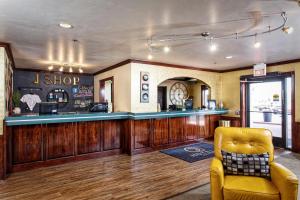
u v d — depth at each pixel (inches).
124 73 221.1
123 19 109.3
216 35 135.2
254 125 261.1
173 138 232.1
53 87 290.8
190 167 162.6
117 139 205.6
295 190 77.7
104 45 157.3
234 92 271.9
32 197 113.9
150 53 184.7
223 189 87.7
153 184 130.2
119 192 119.2
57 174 148.6
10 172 151.5
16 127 155.1
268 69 235.9
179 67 247.3
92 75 317.7
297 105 209.9
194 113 249.1
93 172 152.3
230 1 90.4
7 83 163.6
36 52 178.4
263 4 93.0
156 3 92.1
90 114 185.6
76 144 181.0
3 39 140.6
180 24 116.4
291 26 118.7
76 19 108.7
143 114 205.6
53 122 167.5
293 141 211.6
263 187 86.5
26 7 94.2
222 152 106.0
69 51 176.4
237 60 218.8
